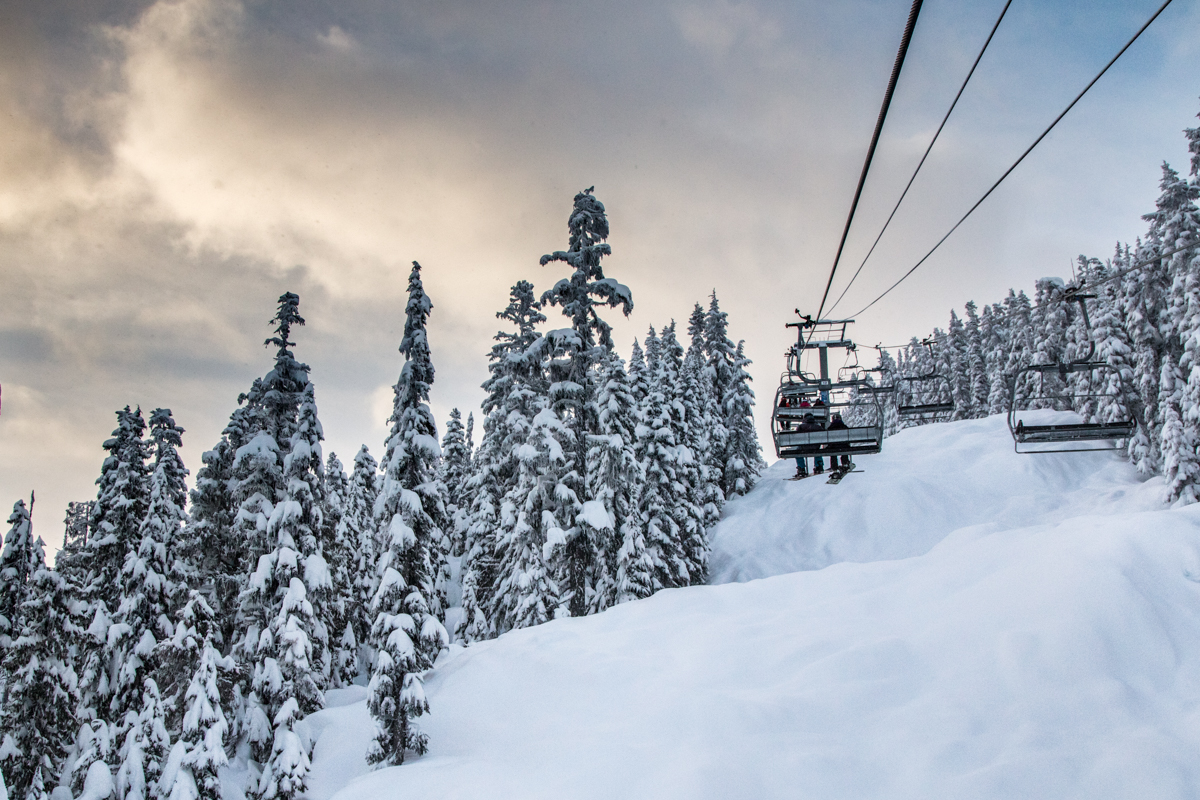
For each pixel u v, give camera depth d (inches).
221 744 594.6
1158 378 1599.4
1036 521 1577.3
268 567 793.6
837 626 540.1
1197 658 395.9
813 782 355.6
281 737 657.0
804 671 479.5
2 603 890.7
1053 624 441.7
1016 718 379.9
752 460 2161.7
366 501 1603.1
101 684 880.9
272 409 901.8
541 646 662.5
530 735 508.1
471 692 621.6
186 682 737.6
